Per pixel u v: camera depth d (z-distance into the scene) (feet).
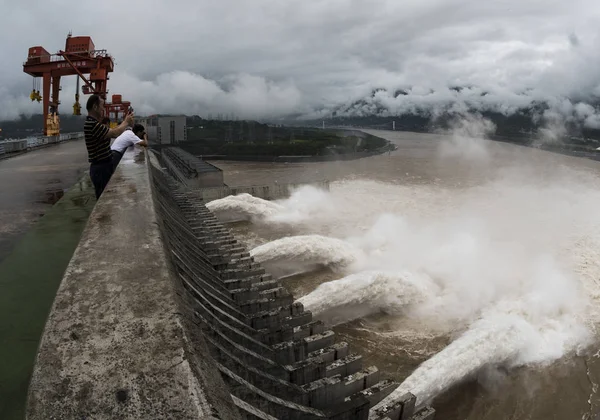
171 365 10.98
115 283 15.37
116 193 32.60
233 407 10.79
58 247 30.89
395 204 154.40
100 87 175.22
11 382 16.40
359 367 27.20
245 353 22.22
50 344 11.68
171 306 13.85
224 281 39.73
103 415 9.39
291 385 21.43
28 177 74.28
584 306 65.67
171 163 189.98
